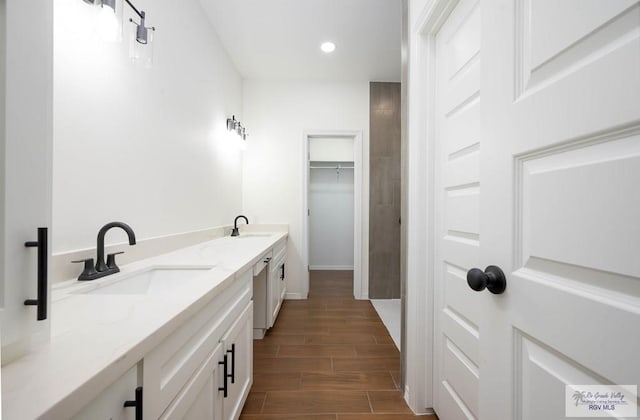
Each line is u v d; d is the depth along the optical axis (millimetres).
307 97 3188
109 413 472
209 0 1974
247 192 3166
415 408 1354
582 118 485
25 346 465
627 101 419
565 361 528
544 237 574
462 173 1076
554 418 548
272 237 2516
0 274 417
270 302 2195
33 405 351
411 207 1385
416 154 1335
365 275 3244
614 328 437
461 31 1080
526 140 614
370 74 3057
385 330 2354
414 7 1354
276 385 1579
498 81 706
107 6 950
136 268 1151
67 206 957
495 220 709
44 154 491
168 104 1600
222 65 2490
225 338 1036
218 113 2395
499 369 692
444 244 1236
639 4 408
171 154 1635
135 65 1302
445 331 1231
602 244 455
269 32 2326
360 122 3213
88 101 1036
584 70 483
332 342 2127
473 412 1016
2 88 422
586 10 484
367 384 1599
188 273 1215
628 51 418
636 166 409
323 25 2240
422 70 1315
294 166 3191
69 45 953
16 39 439
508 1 669
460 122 1096
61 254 915
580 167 494
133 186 1298
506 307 670
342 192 4949
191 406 773
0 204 419
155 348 583
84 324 579
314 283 3922
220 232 2416
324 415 1351
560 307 529
